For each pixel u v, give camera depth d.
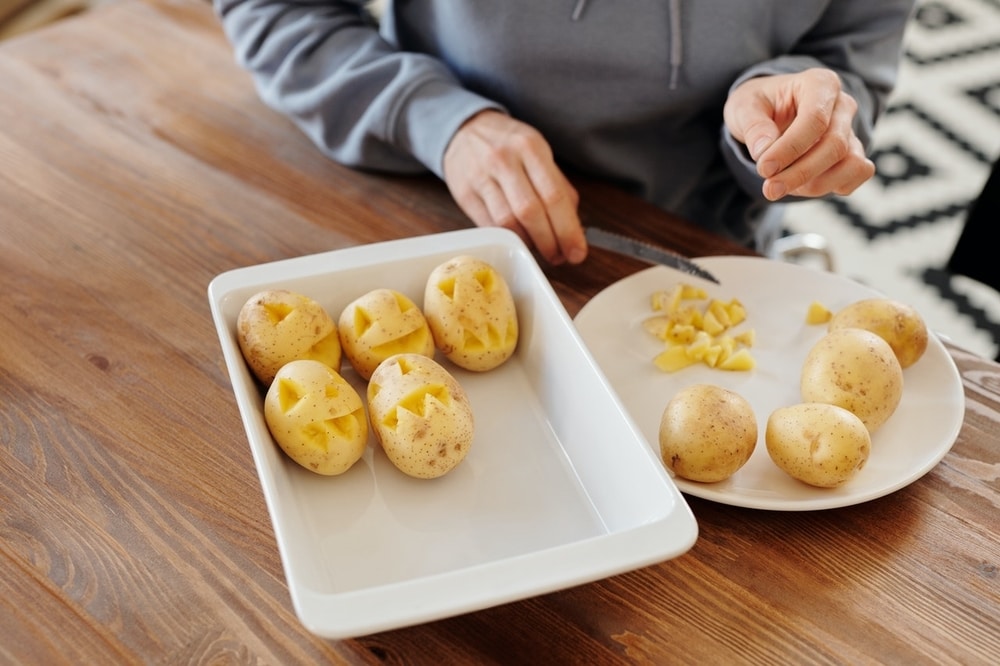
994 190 0.90
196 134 0.93
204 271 0.77
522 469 0.61
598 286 0.78
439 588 0.46
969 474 0.63
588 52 0.89
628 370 0.69
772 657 0.52
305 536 0.52
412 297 0.69
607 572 0.47
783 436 0.59
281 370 0.59
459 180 0.82
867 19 0.95
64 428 0.63
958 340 1.68
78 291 0.75
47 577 0.54
